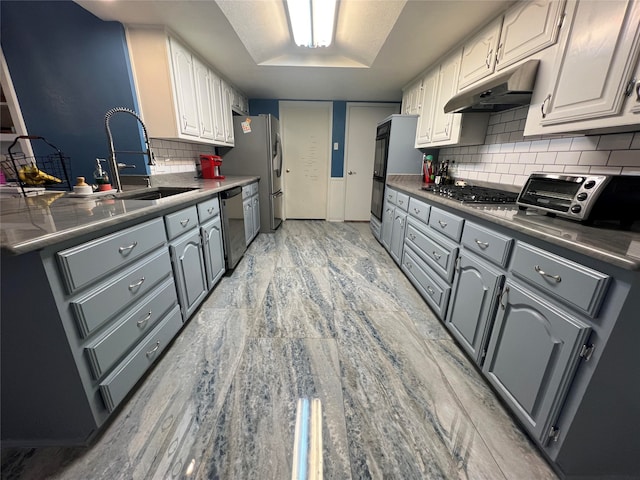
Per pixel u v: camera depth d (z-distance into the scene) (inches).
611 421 33.8
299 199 195.6
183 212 64.4
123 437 41.2
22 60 75.9
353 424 44.1
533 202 48.5
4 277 31.5
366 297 85.3
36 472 36.5
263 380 52.5
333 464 38.3
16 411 37.9
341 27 97.5
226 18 74.7
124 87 79.6
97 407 38.9
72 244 34.7
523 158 73.8
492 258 49.0
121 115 81.7
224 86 126.7
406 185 108.4
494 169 86.1
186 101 91.2
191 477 36.3
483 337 51.2
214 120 115.2
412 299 84.3
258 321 71.7
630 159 48.5
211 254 82.3
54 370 35.6
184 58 89.5
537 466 38.5
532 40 56.1
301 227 174.7
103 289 39.0
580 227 39.4
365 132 178.4
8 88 77.0
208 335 65.7
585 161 56.4
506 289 45.0
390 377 53.7
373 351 61.1
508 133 79.5
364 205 190.9
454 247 63.1
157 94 83.5
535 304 38.6
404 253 99.7
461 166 105.6
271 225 157.9
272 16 88.9
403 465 38.3
